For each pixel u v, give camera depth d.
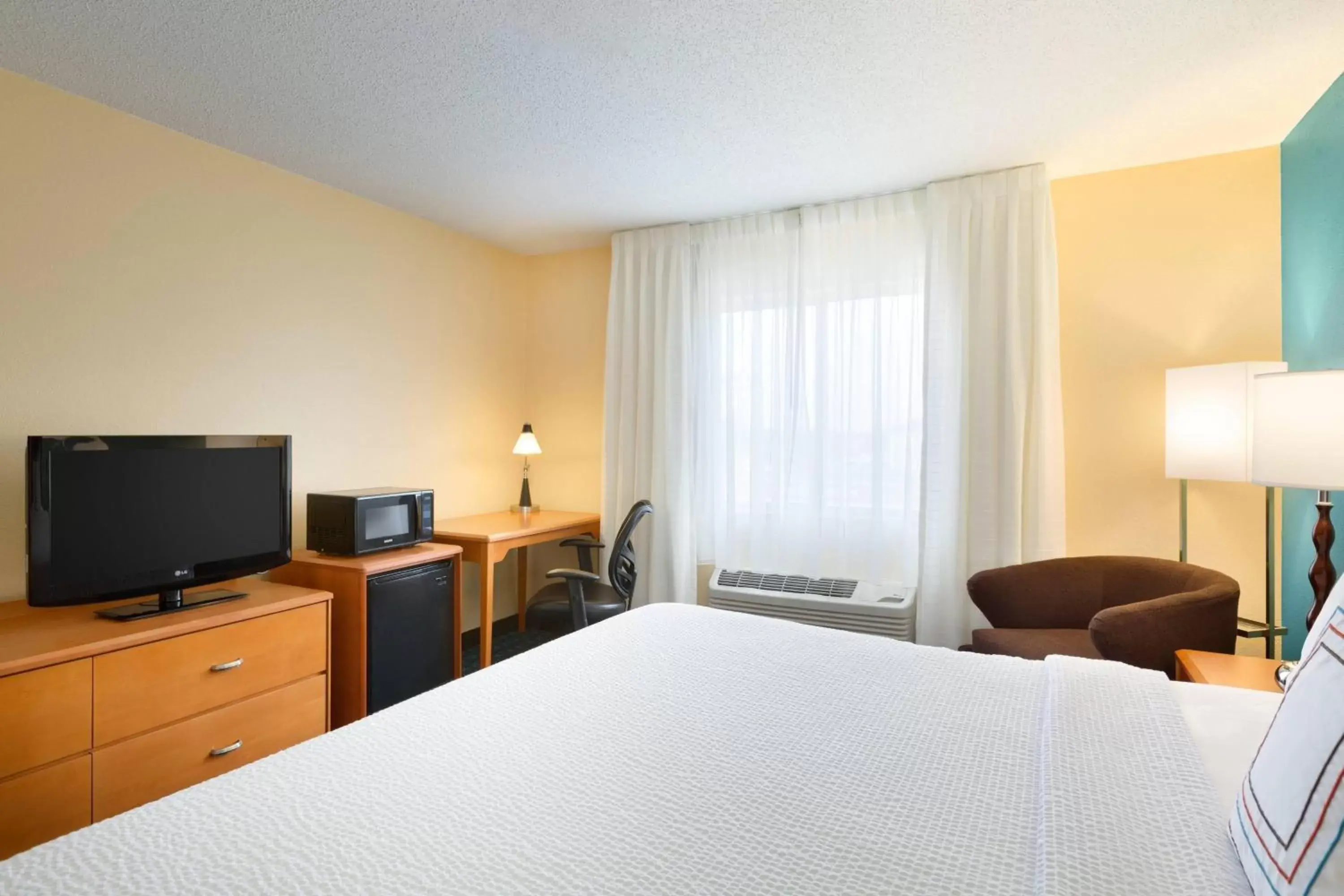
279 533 2.54
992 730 1.23
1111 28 1.93
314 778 1.02
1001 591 2.63
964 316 3.02
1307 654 0.92
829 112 2.44
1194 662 1.87
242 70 2.16
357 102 2.37
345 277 3.23
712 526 3.67
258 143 2.69
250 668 2.20
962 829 0.90
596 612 3.09
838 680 1.47
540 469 4.33
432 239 3.70
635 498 3.82
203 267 2.67
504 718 1.25
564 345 4.25
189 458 2.28
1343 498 2.16
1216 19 1.89
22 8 1.83
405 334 3.55
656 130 2.58
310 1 1.81
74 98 2.30
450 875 0.79
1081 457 2.99
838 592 3.29
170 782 1.99
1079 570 2.63
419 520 3.00
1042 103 2.37
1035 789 1.01
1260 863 0.74
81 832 0.86
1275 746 0.82
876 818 0.93
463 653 3.65
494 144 2.70
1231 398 2.27
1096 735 1.13
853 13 1.87
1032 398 2.93
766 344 3.56
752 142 2.68
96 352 2.37
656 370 3.73
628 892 0.76
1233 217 2.77
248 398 2.84
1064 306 3.03
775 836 0.88
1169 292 2.86
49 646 1.79
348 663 2.65
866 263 3.31
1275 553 2.71
